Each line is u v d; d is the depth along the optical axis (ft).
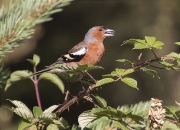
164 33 53.31
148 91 52.08
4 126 47.11
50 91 50.16
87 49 24.94
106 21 53.16
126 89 52.26
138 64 12.76
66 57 24.40
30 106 48.96
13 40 11.78
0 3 25.70
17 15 11.92
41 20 11.82
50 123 11.16
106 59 51.78
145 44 12.73
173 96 51.93
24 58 52.95
